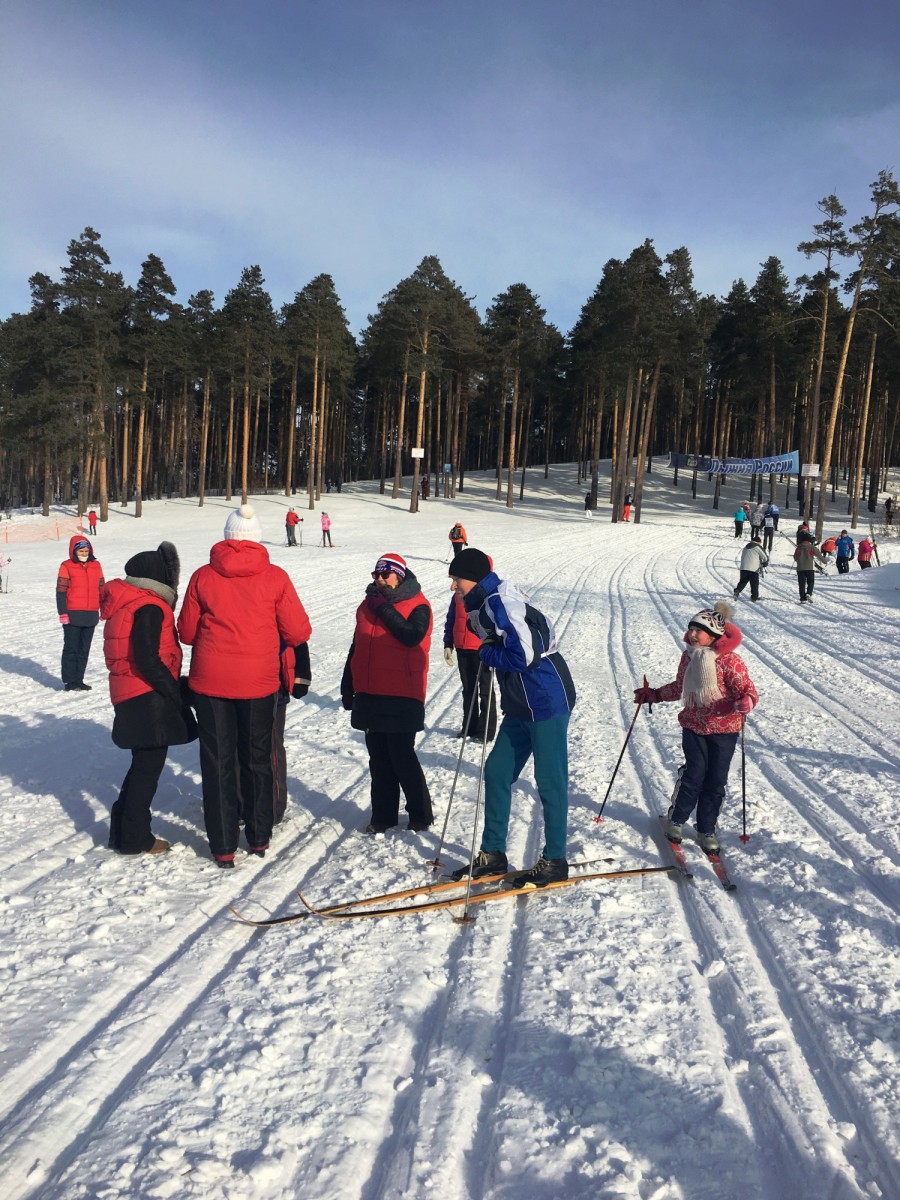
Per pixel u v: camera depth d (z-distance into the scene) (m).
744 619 14.52
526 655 3.87
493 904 3.82
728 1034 2.84
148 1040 2.75
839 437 59.66
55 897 3.76
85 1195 2.08
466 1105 2.46
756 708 7.94
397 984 3.11
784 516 46.06
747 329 48.47
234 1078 2.55
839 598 17.69
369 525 39.16
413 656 4.53
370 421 83.25
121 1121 2.36
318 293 50.25
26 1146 2.25
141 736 4.11
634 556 27.39
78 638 8.44
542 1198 2.11
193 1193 2.10
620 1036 2.78
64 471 49.19
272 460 87.12
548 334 55.31
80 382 42.12
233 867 4.16
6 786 5.38
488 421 75.94
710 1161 2.25
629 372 43.47
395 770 4.63
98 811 4.93
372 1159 2.24
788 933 3.53
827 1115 2.42
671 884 4.05
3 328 52.12
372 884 3.97
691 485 60.34
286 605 4.26
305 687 4.60
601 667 9.78
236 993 3.03
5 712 7.45
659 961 3.30
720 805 4.43
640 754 6.34
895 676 9.62
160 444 64.94
